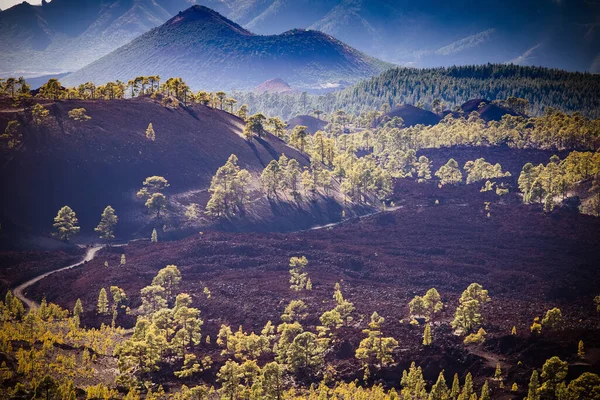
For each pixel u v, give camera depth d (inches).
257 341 7465.6
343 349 7529.5
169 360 7263.8
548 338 7362.2
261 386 6530.5
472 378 6899.6
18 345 7071.9
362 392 6397.6
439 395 6481.3
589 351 7071.9
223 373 6619.1
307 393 6688.0
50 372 6594.5
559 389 6230.3
